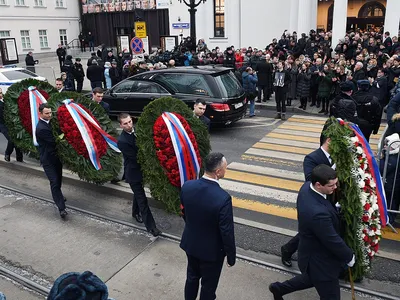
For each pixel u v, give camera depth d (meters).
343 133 3.70
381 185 4.24
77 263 4.80
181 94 10.38
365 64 12.88
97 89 7.06
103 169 6.53
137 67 15.05
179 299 4.11
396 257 4.69
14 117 7.92
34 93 7.95
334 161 3.62
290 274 4.47
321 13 27.39
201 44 21.58
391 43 16.00
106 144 6.66
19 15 31.39
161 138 5.20
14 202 6.59
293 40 18.80
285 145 9.27
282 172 7.59
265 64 13.57
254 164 8.06
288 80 11.69
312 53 17.41
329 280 3.25
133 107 11.25
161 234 5.38
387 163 5.21
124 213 6.10
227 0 24.31
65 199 6.55
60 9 34.91
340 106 5.98
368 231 3.65
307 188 3.31
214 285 3.59
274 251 4.93
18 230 5.64
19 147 7.94
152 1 31.64
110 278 4.49
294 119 11.88
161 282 4.39
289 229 5.46
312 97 13.05
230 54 16.81
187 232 3.56
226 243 3.35
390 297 3.98
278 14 23.36
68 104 6.25
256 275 4.46
